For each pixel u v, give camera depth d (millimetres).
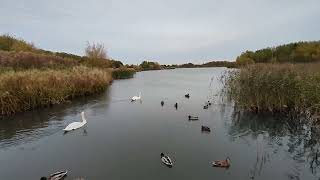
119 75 76438
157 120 24578
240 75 28391
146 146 17766
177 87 52062
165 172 13969
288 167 14531
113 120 24562
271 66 29703
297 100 23812
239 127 22094
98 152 16734
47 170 14320
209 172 13930
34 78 29141
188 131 21109
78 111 27828
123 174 13766
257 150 17000
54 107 29016
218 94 39969
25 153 16562
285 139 19062
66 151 16891
